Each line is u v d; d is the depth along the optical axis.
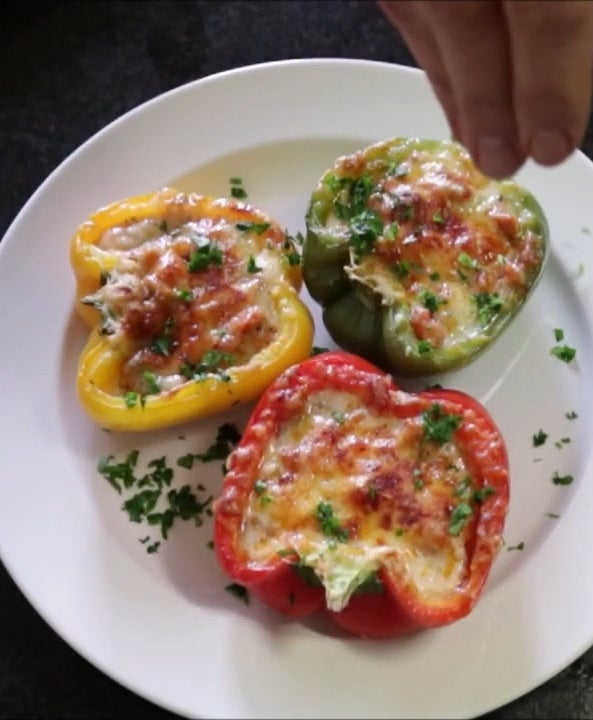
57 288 0.53
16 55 0.62
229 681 0.45
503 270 0.50
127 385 0.50
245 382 0.49
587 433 0.51
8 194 0.58
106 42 0.62
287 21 0.62
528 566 0.47
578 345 0.53
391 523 0.46
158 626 0.46
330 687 0.45
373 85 0.56
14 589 0.49
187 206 0.52
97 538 0.48
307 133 0.56
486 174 0.39
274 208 0.56
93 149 0.54
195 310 0.50
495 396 0.52
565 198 0.54
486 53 0.36
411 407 0.48
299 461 0.47
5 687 0.48
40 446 0.50
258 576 0.45
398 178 0.51
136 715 0.47
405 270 0.50
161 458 0.51
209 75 0.60
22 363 0.51
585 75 0.36
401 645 0.46
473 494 0.47
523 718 0.47
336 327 0.52
